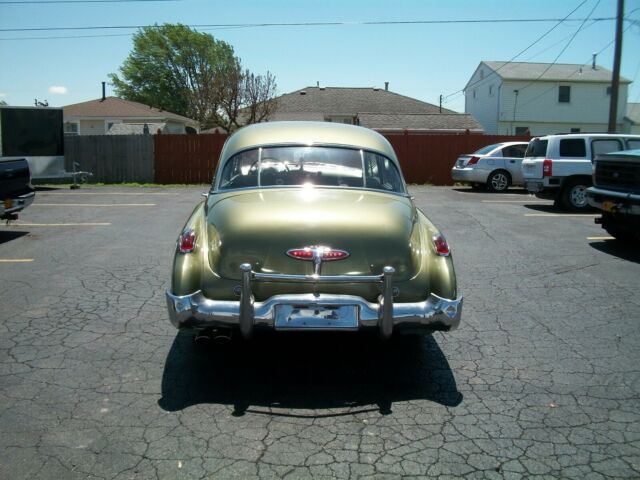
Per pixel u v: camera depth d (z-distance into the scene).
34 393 3.76
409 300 3.86
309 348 4.62
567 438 3.31
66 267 7.14
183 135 19.95
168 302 3.84
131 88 63.12
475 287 6.48
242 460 3.03
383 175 4.71
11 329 4.94
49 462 2.98
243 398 3.75
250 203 4.11
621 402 3.77
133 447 3.14
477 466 3.02
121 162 20.16
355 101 41.00
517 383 4.04
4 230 9.67
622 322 5.32
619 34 19.72
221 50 64.06
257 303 3.70
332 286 3.74
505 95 41.22
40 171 17.00
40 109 16.81
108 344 4.64
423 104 41.81
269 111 32.34
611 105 20.17
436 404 3.71
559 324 5.27
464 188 19.05
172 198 14.63
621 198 8.02
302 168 4.60
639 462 3.07
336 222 3.81
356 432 3.34
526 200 14.77
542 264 7.55
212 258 3.83
